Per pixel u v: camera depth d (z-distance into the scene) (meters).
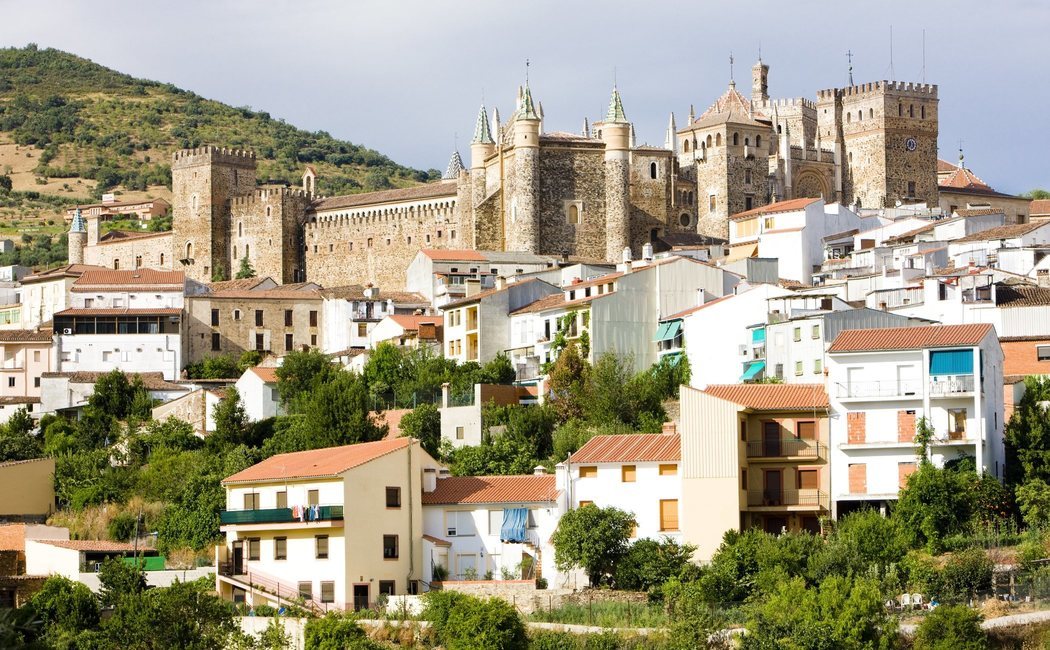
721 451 116.19
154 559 127.00
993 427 119.12
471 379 168.50
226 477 138.62
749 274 189.75
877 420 117.44
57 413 189.00
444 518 119.75
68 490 149.62
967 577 100.75
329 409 150.25
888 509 115.94
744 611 100.50
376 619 106.38
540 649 97.12
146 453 165.50
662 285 170.75
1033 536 107.88
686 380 155.38
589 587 110.06
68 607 107.81
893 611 99.88
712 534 115.12
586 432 141.25
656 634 97.62
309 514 116.81
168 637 104.12
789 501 117.25
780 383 136.75
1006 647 93.69
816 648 93.62
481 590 109.88
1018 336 145.00
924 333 120.06
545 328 175.38
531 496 119.62
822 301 148.62
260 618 108.44
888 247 192.75
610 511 113.56
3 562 123.56
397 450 118.81
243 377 182.75
